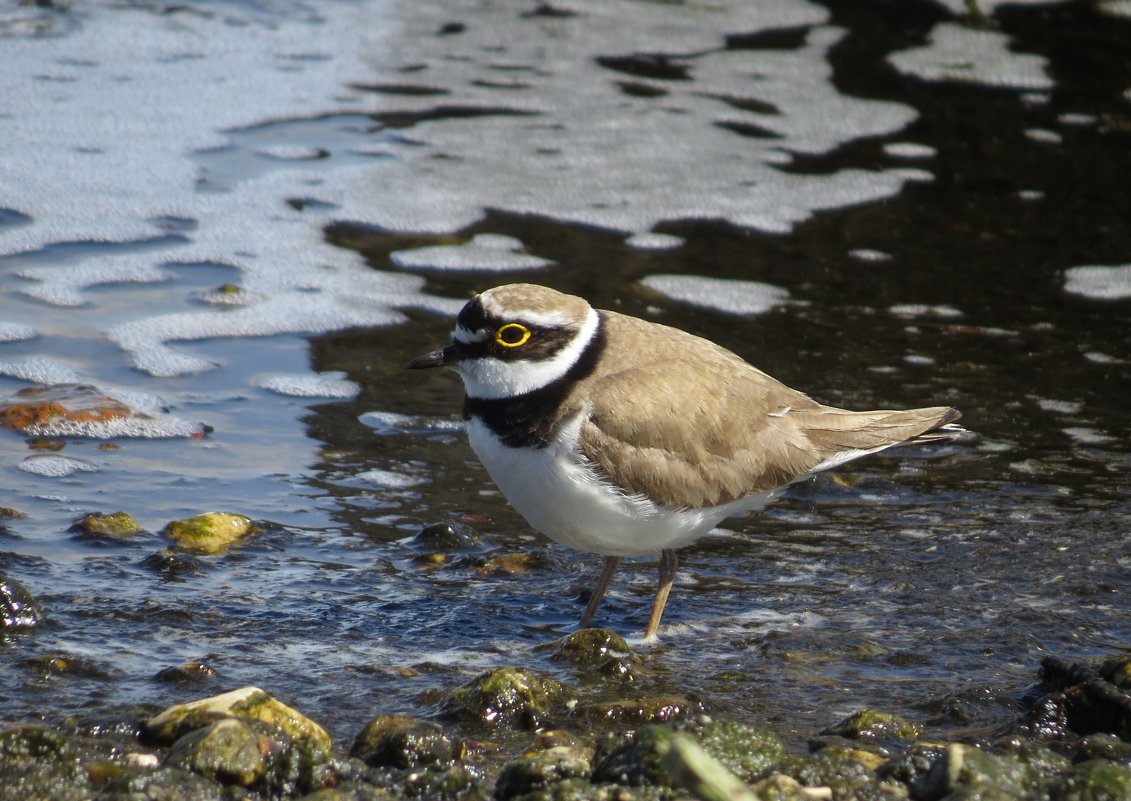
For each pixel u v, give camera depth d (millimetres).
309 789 7047
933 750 7402
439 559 10164
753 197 16562
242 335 13258
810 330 13766
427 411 12344
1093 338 13898
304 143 17359
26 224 14938
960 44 20703
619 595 9883
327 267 14586
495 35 21109
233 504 10648
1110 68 19984
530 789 7035
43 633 8672
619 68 20000
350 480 11164
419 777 7102
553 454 8938
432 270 14625
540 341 8992
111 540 9969
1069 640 9078
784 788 6941
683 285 14508
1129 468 11664
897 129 18328
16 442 11266
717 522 9586
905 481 11531
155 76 19078
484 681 8070
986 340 13773
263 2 22031
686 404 9172
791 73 19875
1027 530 10680
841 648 8992
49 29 20516
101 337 12992
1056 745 7734
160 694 8047
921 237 15812
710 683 8539
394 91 19016
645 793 6941
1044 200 16703
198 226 15227
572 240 15352
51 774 6926
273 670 8453
